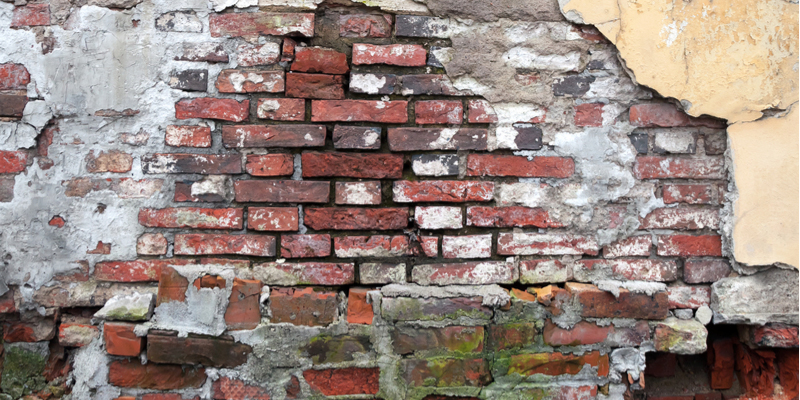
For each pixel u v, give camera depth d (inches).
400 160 58.1
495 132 58.6
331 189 58.0
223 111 56.9
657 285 57.2
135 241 56.7
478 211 58.6
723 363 62.3
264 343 53.6
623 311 56.3
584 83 58.8
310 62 57.5
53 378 56.4
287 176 57.6
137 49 56.3
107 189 56.4
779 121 57.6
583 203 59.0
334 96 57.7
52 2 55.8
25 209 55.9
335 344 54.4
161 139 56.7
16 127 55.7
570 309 56.0
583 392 56.1
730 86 57.4
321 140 57.3
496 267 58.8
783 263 57.7
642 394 62.5
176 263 56.9
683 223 59.2
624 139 58.9
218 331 53.0
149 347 52.3
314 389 54.5
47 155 56.1
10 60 55.6
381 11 57.9
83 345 55.5
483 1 57.9
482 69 58.2
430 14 58.1
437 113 58.1
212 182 56.9
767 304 58.0
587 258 59.5
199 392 53.9
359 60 57.7
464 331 55.3
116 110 56.2
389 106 57.9
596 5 57.6
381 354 54.8
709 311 58.6
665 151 59.0
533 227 59.1
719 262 59.0
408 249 58.3
